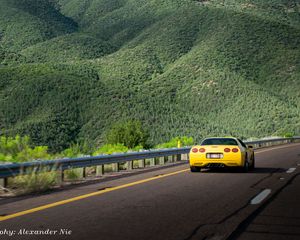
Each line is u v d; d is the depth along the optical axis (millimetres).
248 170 17953
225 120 167000
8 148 16000
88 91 163500
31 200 10312
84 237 6547
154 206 9281
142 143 50156
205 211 8688
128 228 7152
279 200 10094
